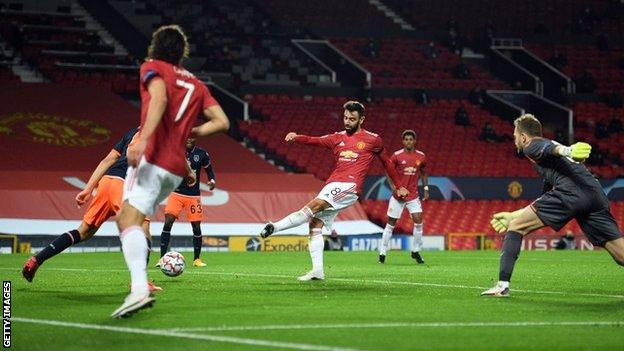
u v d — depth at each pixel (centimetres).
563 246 5594
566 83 7700
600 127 7056
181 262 2220
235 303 1684
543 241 5594
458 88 7544
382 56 7781
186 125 1464
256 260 3634
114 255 3984
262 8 8094
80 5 7750
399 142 6575
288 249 5125
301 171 6084
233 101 6581
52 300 1722
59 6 7562
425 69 7712
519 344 1202
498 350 1152
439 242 5425
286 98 6894
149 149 1440
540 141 1778
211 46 7200
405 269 2962
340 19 8206
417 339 1234
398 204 3444
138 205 1433
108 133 5766
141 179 1438
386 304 1689
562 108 7169
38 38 7000
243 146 5912
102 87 6259
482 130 6812
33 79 6644
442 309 1611
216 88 6700
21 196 4744
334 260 3688
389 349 1141
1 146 5362
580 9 8788
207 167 3136
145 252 1423
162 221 4894
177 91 1452
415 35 8219
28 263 1920
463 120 6931
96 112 5959
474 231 5862
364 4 8425
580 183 1769
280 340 1212
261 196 5206
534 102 7419
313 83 7269
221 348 1141
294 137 2288
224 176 5312
